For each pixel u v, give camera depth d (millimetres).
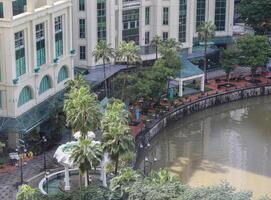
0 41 110500
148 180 86562
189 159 123312
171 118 140375
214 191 79375
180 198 78812
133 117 134875
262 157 123562
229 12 174625
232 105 155000
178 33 163625
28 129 113062
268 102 157750
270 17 181125
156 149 129000
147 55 157625
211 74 168500
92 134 101125
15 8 112750
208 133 137250
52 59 125312
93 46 148625
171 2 159625
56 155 101562
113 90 138125
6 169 109500
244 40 160375
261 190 109312
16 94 112938
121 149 93250
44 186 104062
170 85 151875
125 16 156375
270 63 172875
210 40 167500
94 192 85250
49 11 121375
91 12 146375
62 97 127000
